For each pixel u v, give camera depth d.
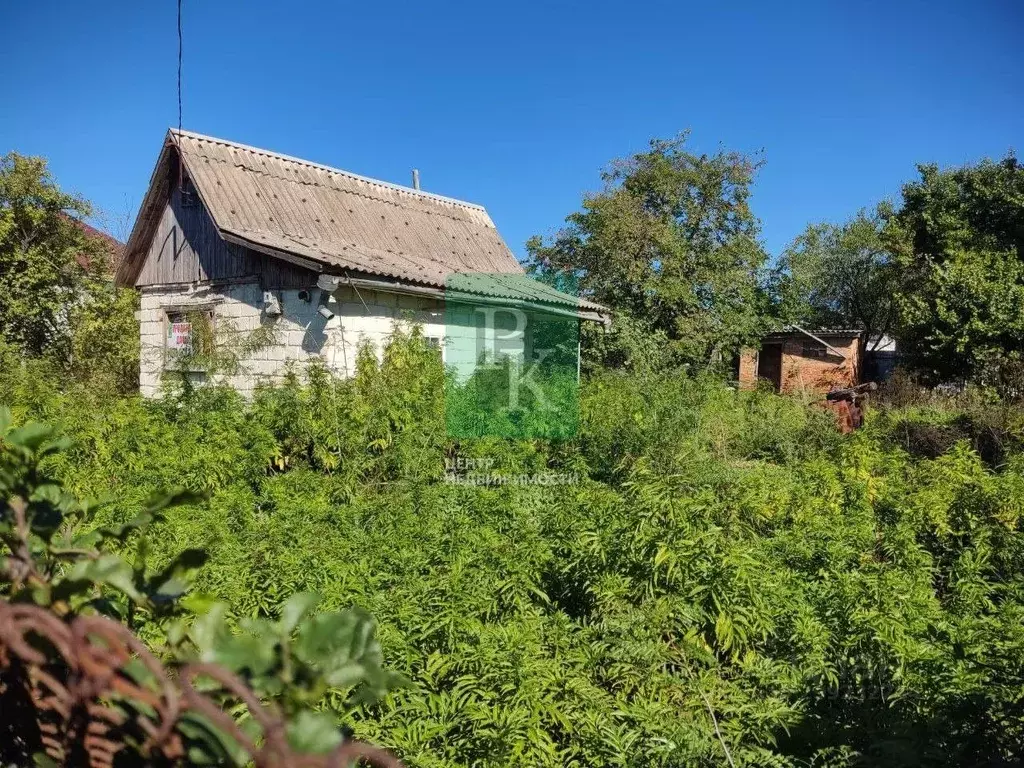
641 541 4.98
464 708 3.48
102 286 17.19
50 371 13.65
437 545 5.76
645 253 22.86
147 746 1.03
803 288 30.48
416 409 10.48
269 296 12.37
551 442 11.09
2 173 16.41
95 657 1.01
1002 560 6.56
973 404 13.66
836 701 4.09
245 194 13.53
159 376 13.52
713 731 3.75
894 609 4.54
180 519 6.13
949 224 24.95
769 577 5.31
